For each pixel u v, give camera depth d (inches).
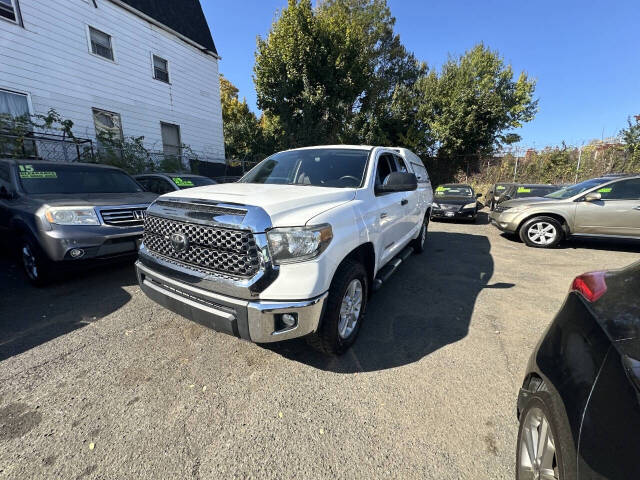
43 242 139.2
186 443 69.1
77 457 65.2
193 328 118.2
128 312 130.3
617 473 37.1
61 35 374.9
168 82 510.0
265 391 85.7
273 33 676.1
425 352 105.0
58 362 97.0
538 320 129.0
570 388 48.0
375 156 138.0
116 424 73.9
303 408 79.7
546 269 200.2
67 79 383.2
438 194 457.7
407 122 839.1
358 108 897.5
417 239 213.6
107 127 430.6
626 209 238.1
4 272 175.9
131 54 451.2
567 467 43.5
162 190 264.2
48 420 74.5
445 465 64.1
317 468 63.5
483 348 107.7
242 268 79.0
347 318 101.8
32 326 118.3
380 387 87.7
